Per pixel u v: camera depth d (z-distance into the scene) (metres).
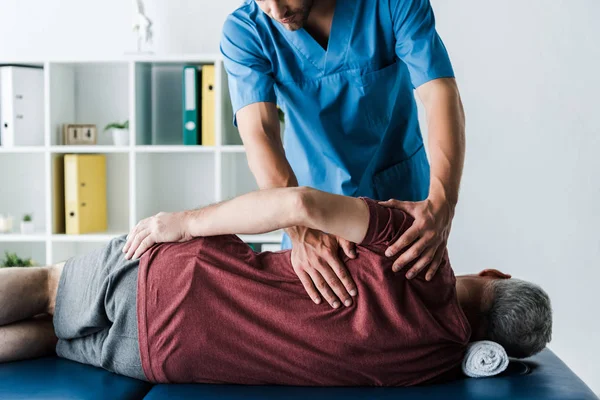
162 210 3.55
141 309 1.45
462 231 3.38
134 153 3.25
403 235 1.39
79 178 3.33
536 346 1.49
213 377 1.45
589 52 3.28
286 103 1.90
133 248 1.52
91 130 3.42
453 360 1.45
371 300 1.38
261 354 1.41
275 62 1.87
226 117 3.36
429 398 1.33
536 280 3.36
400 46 1.77
